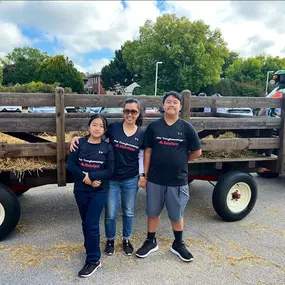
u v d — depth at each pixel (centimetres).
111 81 5444
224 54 4178
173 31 4019
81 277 265
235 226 382
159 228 371
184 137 288
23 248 312
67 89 2092
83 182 271
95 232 272
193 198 490
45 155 327
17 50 6700
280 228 379
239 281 266
